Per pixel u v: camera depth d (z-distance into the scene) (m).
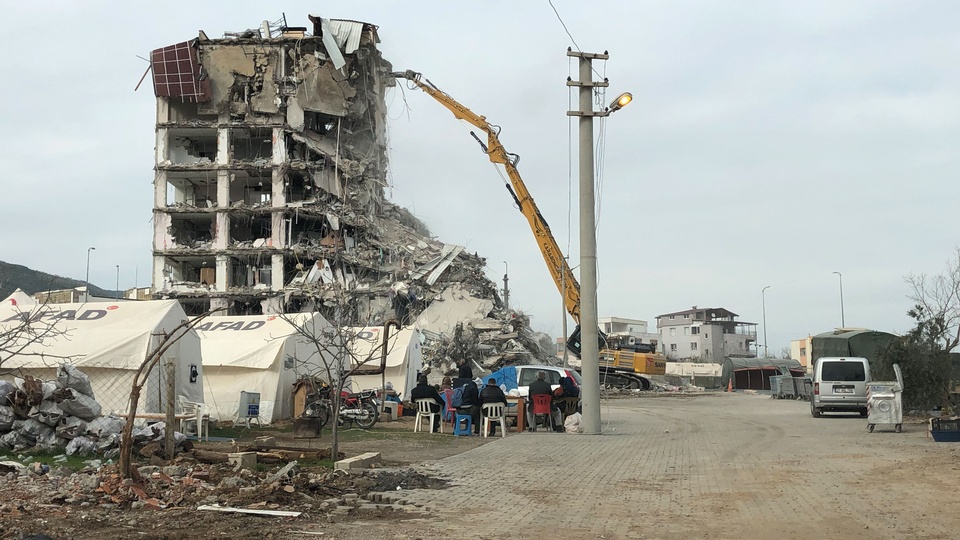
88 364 19.50
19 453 13.02
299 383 24.36
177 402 18.78
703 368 98.31
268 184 68.62
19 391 13.55
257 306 64.50
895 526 8.46
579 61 21.91
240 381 24.72
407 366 31.66
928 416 25.80
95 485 9.77
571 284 37.78
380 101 72.31
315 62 66.56
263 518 8.71
